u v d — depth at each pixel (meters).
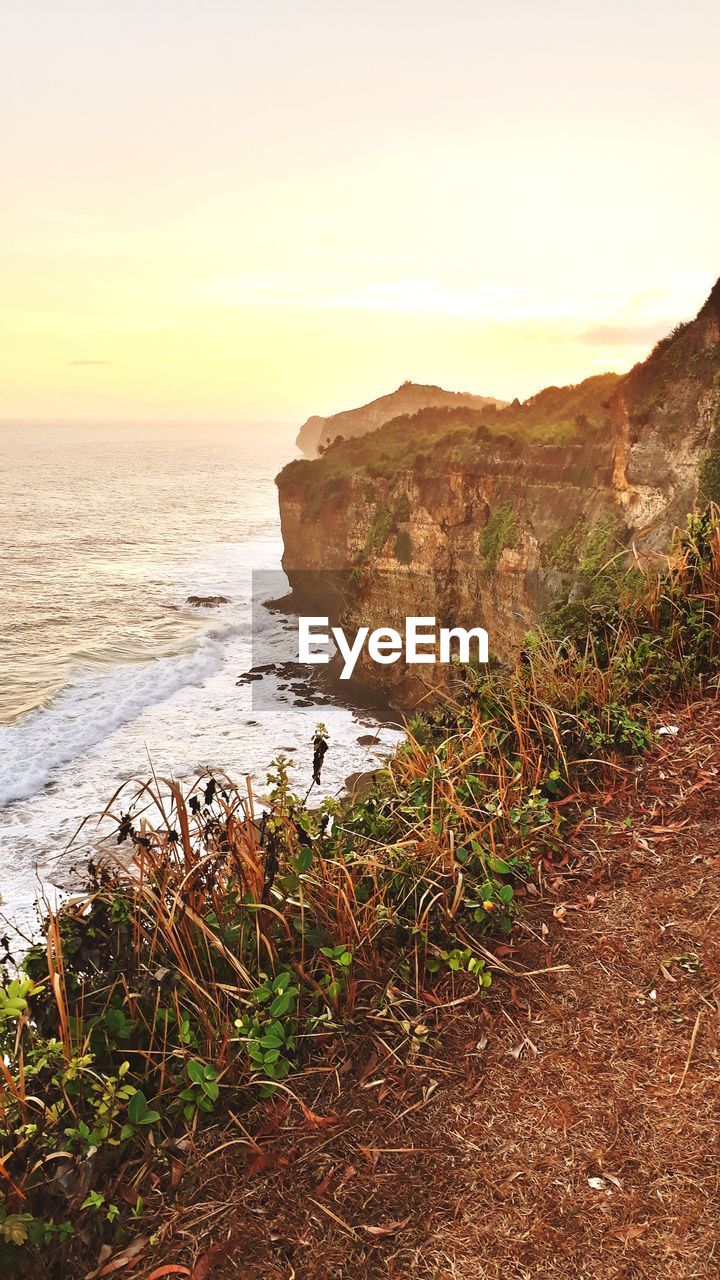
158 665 40.78
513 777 3.94
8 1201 2.08
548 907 3.32
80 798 24.20
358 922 3.09
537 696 4.53
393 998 2.85
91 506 129.38
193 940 2.91
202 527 105.50
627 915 3.19
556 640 5.36
